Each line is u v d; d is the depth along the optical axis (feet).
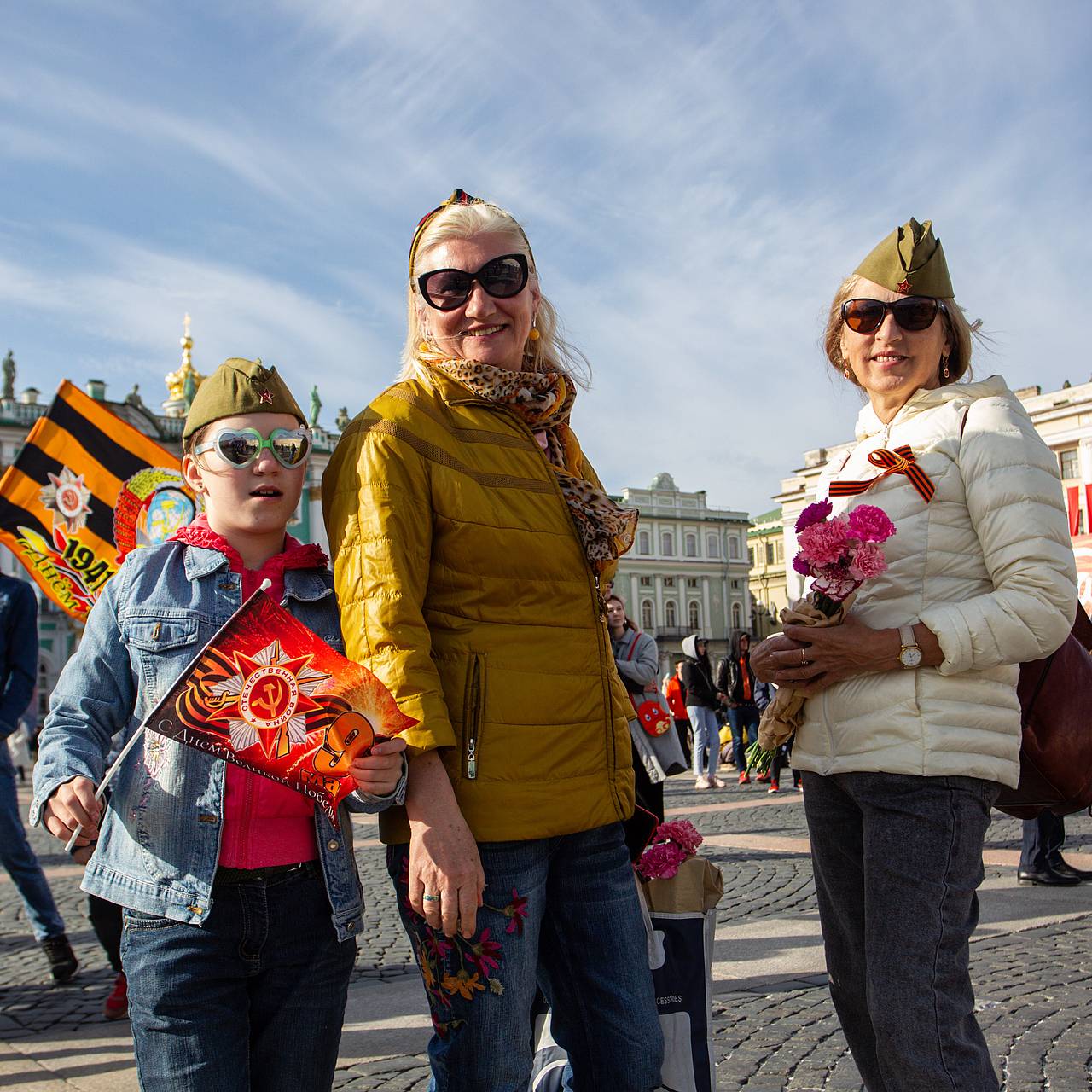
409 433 6.89
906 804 7.26
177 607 7.22
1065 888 19.51
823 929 8.29
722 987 13.87
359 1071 11.24
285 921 6.86
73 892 24.52
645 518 255.29
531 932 6.77
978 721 7.30
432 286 7.57
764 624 266.98
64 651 162.30
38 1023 13.99
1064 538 7.27
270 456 7.39
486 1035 6.60
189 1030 6.59
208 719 6.36
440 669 6.81
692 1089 8.14
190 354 183.73
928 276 8.25
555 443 7.88
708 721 45.37
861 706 7.48
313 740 6.27
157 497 15.97
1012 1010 12.25
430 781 6.38
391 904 21.74
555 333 8.72
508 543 6.96
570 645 7.15
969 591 7.56
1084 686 8.09
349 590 6.64
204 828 6.74
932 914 7.10
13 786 16.24
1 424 165.17
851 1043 8.14
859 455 8.39
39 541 17.62
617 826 7.43
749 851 25.68
